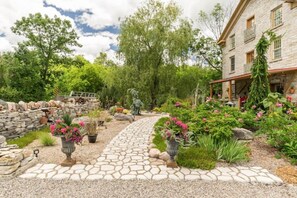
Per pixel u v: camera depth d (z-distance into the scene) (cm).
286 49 973
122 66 1562
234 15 1412
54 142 545
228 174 350
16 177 336
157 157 433
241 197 279
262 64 723
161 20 1549
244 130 538
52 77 2303
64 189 299
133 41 1530
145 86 1517
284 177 337
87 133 561
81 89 2859
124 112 1215
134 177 338
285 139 434
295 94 913
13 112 606
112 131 736
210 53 1989
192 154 417
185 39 1532
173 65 1571
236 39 1426
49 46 2177
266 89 719
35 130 724
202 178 335
